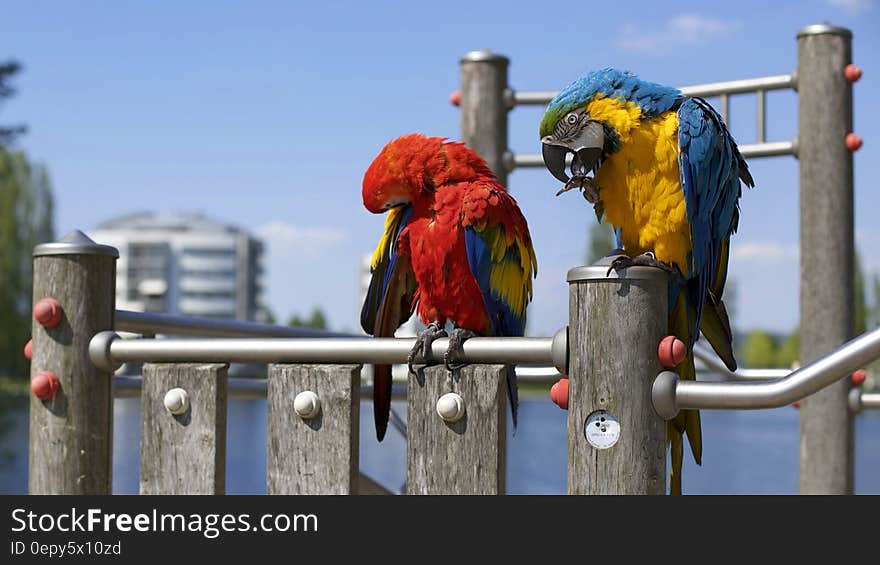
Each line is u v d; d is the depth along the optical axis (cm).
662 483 197
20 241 4566
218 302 11219
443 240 262
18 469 1364
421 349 219
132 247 10981
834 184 457
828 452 453
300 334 325
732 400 192
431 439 216
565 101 277
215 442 236
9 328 4441
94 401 254
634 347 197
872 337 185
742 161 294
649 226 270
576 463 200
